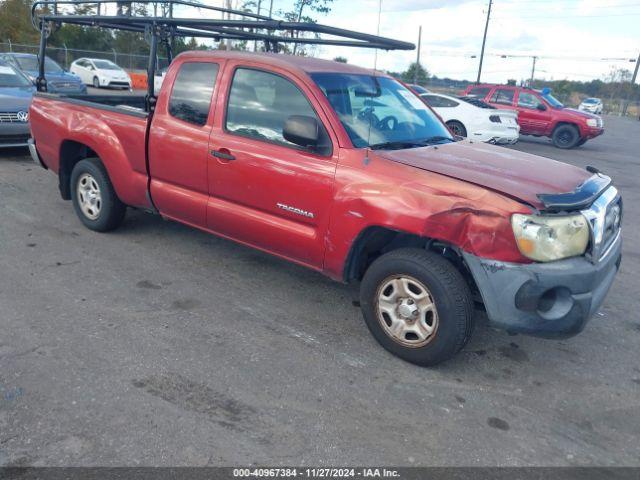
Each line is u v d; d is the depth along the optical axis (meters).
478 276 3.31
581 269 3.28
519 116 18.41
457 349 3.53
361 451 2.89
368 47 5.18
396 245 3.97
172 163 4.80
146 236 5.91
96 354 3.62
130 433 2.91
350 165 3.75
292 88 4.12
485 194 3.29
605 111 48.94
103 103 6.62
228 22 4.52
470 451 2.95
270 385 3.41
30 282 4.60
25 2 40.28
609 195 3.81
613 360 4.02
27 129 8.90
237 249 5.71
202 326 4.09
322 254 3.97
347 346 3.93
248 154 4.25
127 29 6.38
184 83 4.77
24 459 2.69
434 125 4.79
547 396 3.51
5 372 3.36
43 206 6.67
